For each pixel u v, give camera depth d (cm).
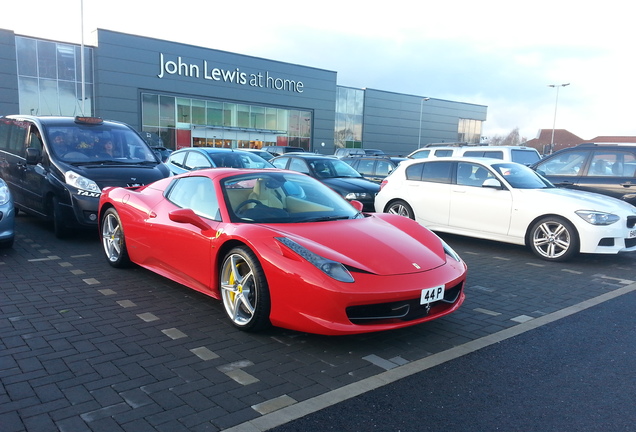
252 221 399
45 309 414
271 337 366
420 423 254
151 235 473
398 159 1341
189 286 437
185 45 3591
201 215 429
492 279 557
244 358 328
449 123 5856
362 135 5091
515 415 263
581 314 436
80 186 662
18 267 550
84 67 3134
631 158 816
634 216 642
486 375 311
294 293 332
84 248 656
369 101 5066
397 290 329
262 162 1016
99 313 408
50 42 3011
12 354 324
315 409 264
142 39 3366
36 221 862
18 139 819
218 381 294
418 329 392
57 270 541
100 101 3238
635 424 255
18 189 807
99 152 754
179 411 258
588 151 870
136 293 464
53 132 747
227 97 3881
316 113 4531
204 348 342
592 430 249
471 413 265
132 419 249
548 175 909
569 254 634
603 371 319
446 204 757
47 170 709
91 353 329
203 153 986
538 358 338
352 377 304
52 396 270
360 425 250
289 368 315
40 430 237
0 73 2836
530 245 675
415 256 369
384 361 329
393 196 830
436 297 351
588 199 654
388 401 276
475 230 727
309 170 1015
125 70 3306
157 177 728
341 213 446
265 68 4097
